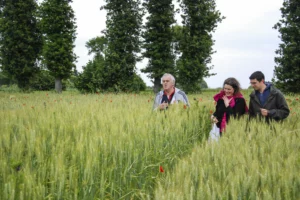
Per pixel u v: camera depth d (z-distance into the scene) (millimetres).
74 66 36812
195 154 3703
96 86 33219
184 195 2506
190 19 35469
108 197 3512
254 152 3674
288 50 30672
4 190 2486
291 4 31406
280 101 5891
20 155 3422
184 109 6605
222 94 6402
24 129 4383
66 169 3281
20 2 34094
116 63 34219
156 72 35344
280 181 2766
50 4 35594
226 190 2576
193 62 34750
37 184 2812
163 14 35469
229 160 3357
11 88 39500
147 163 4312
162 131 5227
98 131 4602
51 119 5383
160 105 6625
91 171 3188
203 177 2943
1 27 33969
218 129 6363
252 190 2604
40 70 36406
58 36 36312
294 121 6016
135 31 36125
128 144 4148
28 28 34656
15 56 34438
